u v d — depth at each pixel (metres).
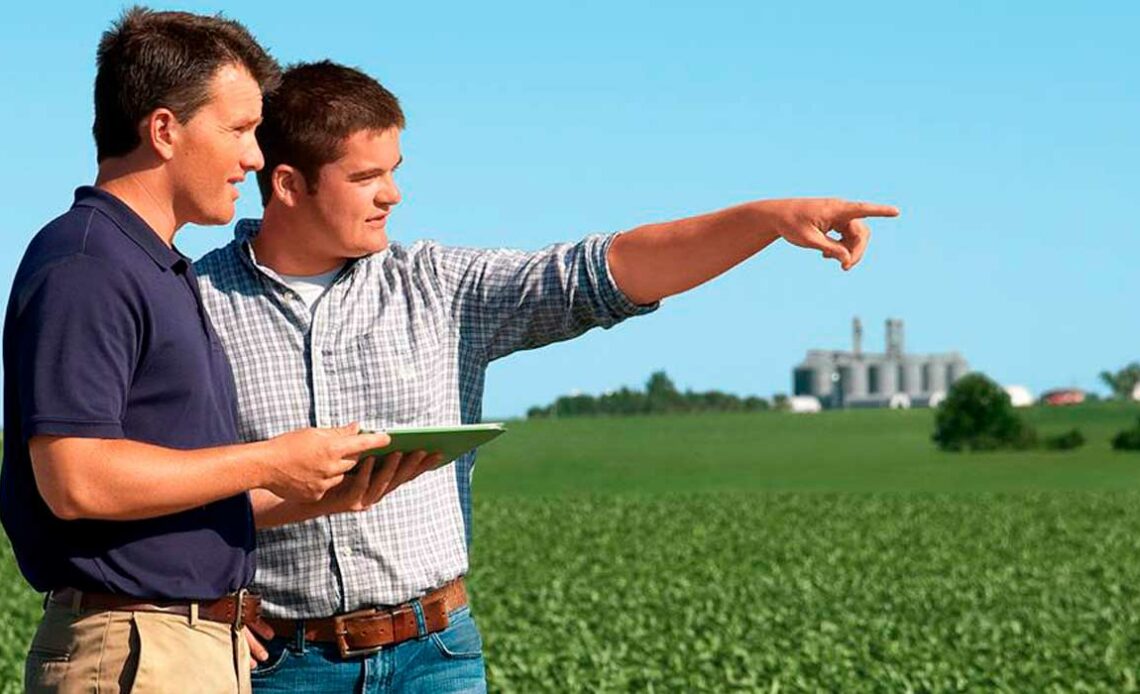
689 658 14.44
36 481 3.94
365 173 4.92
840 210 4.60
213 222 4.25
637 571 25.69
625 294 5.00
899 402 176.88
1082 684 13.02
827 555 29.23
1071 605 20.19
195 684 4.12
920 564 27.30
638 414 150.62
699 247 4.83
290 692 5.00
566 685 12.77
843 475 77.44
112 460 3.88
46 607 4.21
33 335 3.92
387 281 5.18
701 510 42.59
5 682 12.88
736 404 154.50
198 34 4.13
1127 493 49.38
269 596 4.99
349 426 4.18
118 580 4.06
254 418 5.04
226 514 4.25
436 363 5.14
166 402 4.10
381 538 4.99
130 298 4.01
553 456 91.25
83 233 4.02
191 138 4.12
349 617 4.99
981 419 94.25
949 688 13.02
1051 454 89.94
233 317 5.08
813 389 179.88
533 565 27.08
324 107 4.86
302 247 5.04
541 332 5.18
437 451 4.49
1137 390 164.25
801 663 14.13
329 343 5.07
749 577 24.72
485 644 15.19
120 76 4.09
